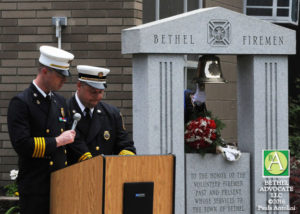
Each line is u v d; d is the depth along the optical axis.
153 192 7.95
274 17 22.42
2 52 16.05
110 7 15.99
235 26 12.30
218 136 12.45
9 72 16.03
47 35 16.02
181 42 11.91
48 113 9.12
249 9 22.14
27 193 9.03
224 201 12.41
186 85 18.59
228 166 12.41
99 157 7.75
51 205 9.02
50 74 8.98
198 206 12.26
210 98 19.22
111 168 7.73
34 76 16.02
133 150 10.92
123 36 12.02
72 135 8.91
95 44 15.99
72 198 8.40
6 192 15.37
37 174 9.02
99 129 10.62
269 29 12.54
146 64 11.84
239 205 12.52
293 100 23.81
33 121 8.98
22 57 16.02
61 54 8.99
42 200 9.04
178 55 12.02
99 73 10.38
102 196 7.65
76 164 8.28
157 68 11.90
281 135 12.76
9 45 16.05
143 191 7.87
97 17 15.99
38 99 9.05
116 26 15.98
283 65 12.75
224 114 19.91
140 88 12.03
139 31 11.68
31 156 8.78
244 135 12.89
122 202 7.80
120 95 16.02
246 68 12.77
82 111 10.54
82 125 10.49
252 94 12.63
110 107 10.91
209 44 12.12
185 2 18.47
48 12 16.00
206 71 12.31
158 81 11.91
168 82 11.97
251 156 12.66
